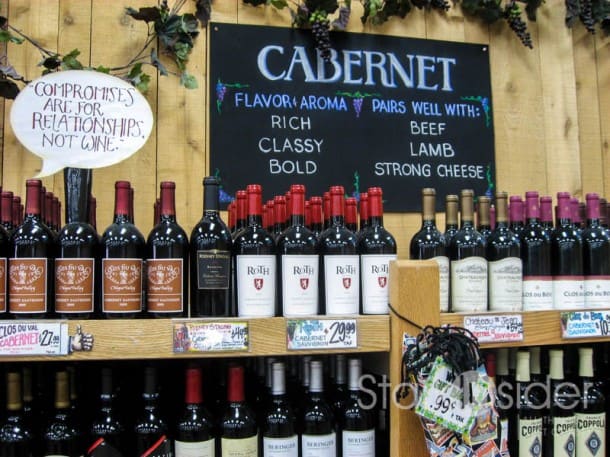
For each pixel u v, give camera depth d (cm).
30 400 144
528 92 242
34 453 140
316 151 218
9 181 194
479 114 235
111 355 128
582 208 209
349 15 222
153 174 204
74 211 152
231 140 211
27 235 135
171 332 131
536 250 174
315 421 150
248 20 217
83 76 146
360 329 142
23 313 131
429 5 234
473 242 167
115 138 147
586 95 250
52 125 143
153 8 202
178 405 160
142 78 201
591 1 246
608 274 179
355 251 150
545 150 241
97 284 138
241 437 143
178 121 208
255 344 135
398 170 224
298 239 146
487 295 168
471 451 133
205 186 146
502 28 242
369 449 153
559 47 247
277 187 212
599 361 205
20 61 199
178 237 141
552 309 168
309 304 144
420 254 167
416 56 231
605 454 184
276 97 217
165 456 140
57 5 204
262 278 142
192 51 212
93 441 142
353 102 223
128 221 142
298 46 221
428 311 143
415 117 229
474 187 231
